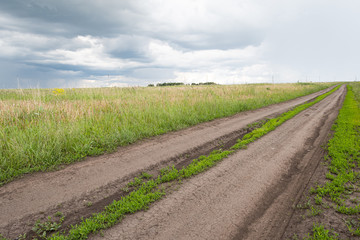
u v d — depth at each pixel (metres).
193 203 3.66
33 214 3.28
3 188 3.95
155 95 14.61
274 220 3.24
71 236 2.82
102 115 8.55
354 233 2.84
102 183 4.33
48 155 5.07
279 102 19.34
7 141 5.22
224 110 12.89
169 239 2.80
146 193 4.00
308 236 2.85
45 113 7.54
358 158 5.29
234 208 3.54
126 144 6.73
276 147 6.77
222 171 4.97
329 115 12.24
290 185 4.36
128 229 2.99
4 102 8.41
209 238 2.83
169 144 6.92
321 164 5.30
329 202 3.62
